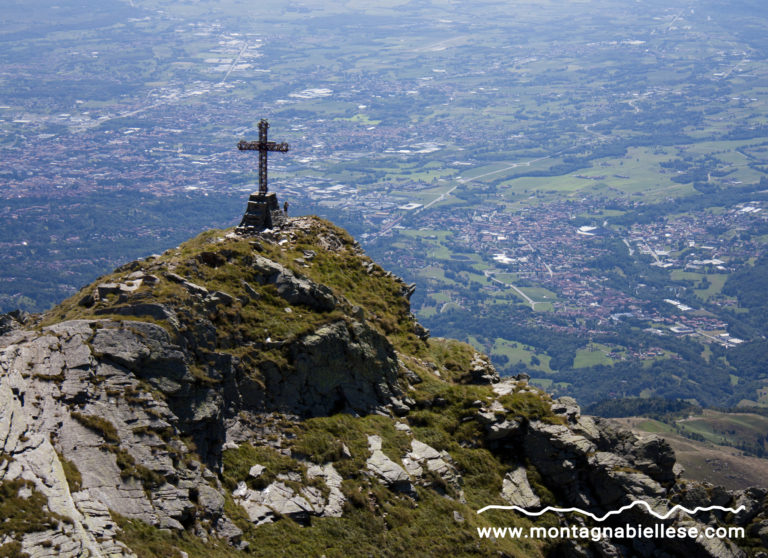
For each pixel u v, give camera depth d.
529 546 53.38
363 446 52.56
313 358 54.31
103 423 39.22
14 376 39.03
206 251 56.97
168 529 37.47
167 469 39.66
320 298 57.97
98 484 36.94
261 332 53.19
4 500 32.94
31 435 36.53
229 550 40.31
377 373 58.44
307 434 50.94
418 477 52.88
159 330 45.06
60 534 32.62
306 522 45.50
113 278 55.00
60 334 42.59
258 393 50.75
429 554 47.69
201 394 45.88
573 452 59.00
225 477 45.09
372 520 47.47
